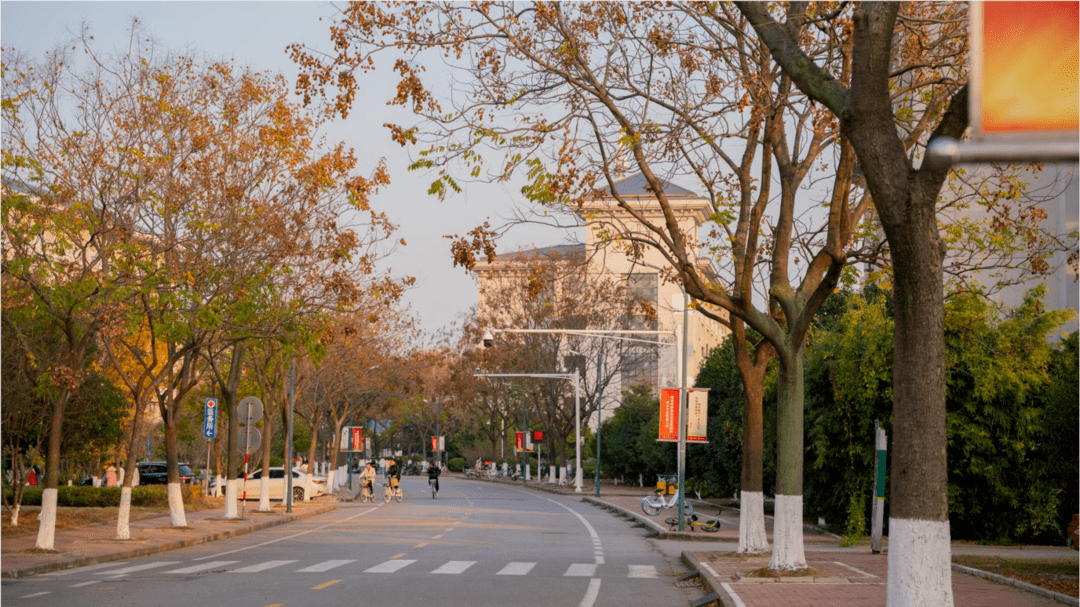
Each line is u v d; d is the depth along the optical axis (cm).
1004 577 1736
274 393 4372
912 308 918
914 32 1523
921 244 906
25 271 2203
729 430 4162
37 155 2388
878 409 2880
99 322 2267
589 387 7206
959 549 2567
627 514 4222
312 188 2655
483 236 1728
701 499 5778
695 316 7769
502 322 6744
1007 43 369
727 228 1917
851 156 1672
